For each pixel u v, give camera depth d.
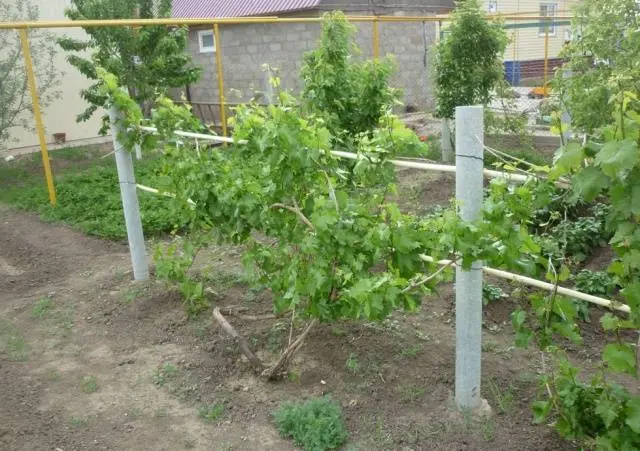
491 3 23.47
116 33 11.36
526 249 3.14
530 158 10.20
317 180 3.49
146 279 6.00
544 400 3.63
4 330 5.16
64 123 16.66
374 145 3.62
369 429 3.50
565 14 25.75
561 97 6.97
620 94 2.38
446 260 3.50
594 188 2.40
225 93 17.25
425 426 3.47
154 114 5.16
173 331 4.91
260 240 6.70
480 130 3.25
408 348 4.33
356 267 3.28
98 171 11.41
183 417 3.78
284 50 16.80
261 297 5.40
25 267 6.97
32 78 9.14
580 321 4.97
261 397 3.92
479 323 3.49
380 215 3.45
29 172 12.49
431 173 9.88
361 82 6.38
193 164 4.55
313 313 3.67
